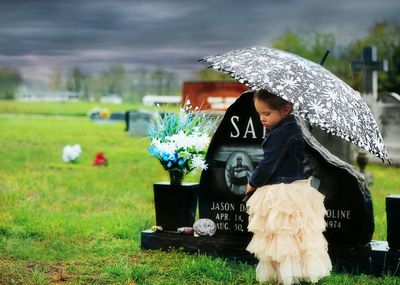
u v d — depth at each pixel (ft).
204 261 20.77
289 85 16.92
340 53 108.88
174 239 22.68
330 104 16.87
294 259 16.63
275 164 17.19
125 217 29.17
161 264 21.26
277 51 18.70
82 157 58.34
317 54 114.93
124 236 25.44
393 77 96.37
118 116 107.24
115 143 72.95
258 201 17.35
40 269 20.65
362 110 17.80
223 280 19.45
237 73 17.51
